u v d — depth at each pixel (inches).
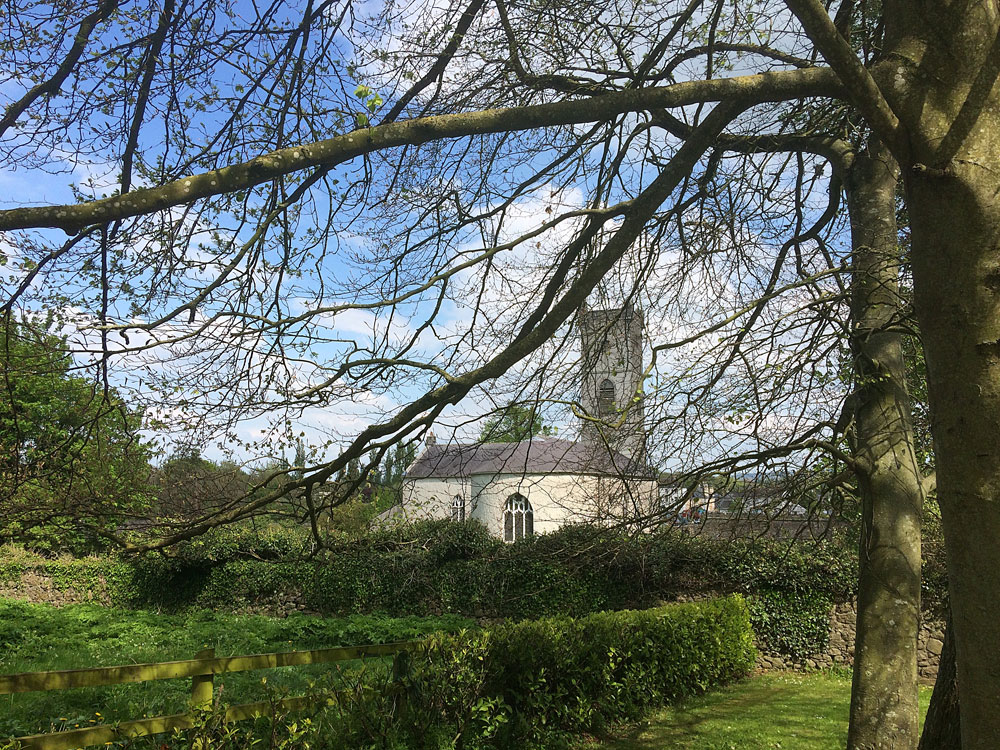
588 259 223.1
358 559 680.4
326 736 167.6
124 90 184.2
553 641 290.8
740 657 489.1
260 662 169.0
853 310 213.6
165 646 475.2
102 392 188.2
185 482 196.7
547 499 692.1
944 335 91.5
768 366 203.8
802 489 229.6
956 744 143.9
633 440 229.3
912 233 98.9
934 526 384.2
